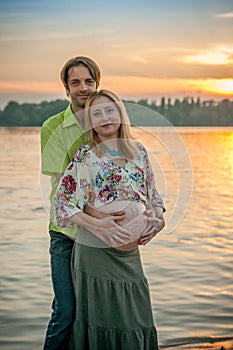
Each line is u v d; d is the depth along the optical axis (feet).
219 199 32.37
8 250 21.27
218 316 14.65
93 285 9.90
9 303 15.71
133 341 10.00
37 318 14.67
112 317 9.94
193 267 18.79
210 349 12.77
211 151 59.67
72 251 10.30
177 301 15.70
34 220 27.25
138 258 10.12
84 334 10.08
